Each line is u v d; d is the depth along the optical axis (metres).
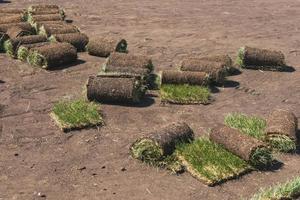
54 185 9.44
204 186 9.46
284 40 20.56
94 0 28.59
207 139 10.77
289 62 17.42
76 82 14.81
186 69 14.72
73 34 17.95
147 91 14.10
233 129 10.48
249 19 24.55
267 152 10.09
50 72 15.60
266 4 29.14
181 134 10.51
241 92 14.39
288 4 29.28
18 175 9.73
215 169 9.78
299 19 24.92
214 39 20.34
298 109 13.27
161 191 9.33
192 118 12.49
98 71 15.84
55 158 10.39
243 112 12.96
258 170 10.01
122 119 12.29
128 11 25.56
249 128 11.38
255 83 15.19
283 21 24.33
